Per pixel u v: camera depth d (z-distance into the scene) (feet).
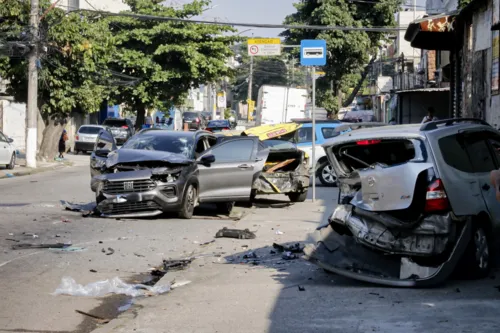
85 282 27.61
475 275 25.75
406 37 73.72
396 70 194.49
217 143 50.31
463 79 70.85
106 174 46.11
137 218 46.39
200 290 25.80
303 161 57.62
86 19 107.14
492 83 58.13
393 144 28.04
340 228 28.84
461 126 27.25
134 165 46.06
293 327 20.07
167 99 151.74
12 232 39.09
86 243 36.19
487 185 26.63
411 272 25.14
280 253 33.27
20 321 21.88
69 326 21.52
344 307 22.27
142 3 148.56
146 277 28.96
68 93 105.40
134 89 147.23
